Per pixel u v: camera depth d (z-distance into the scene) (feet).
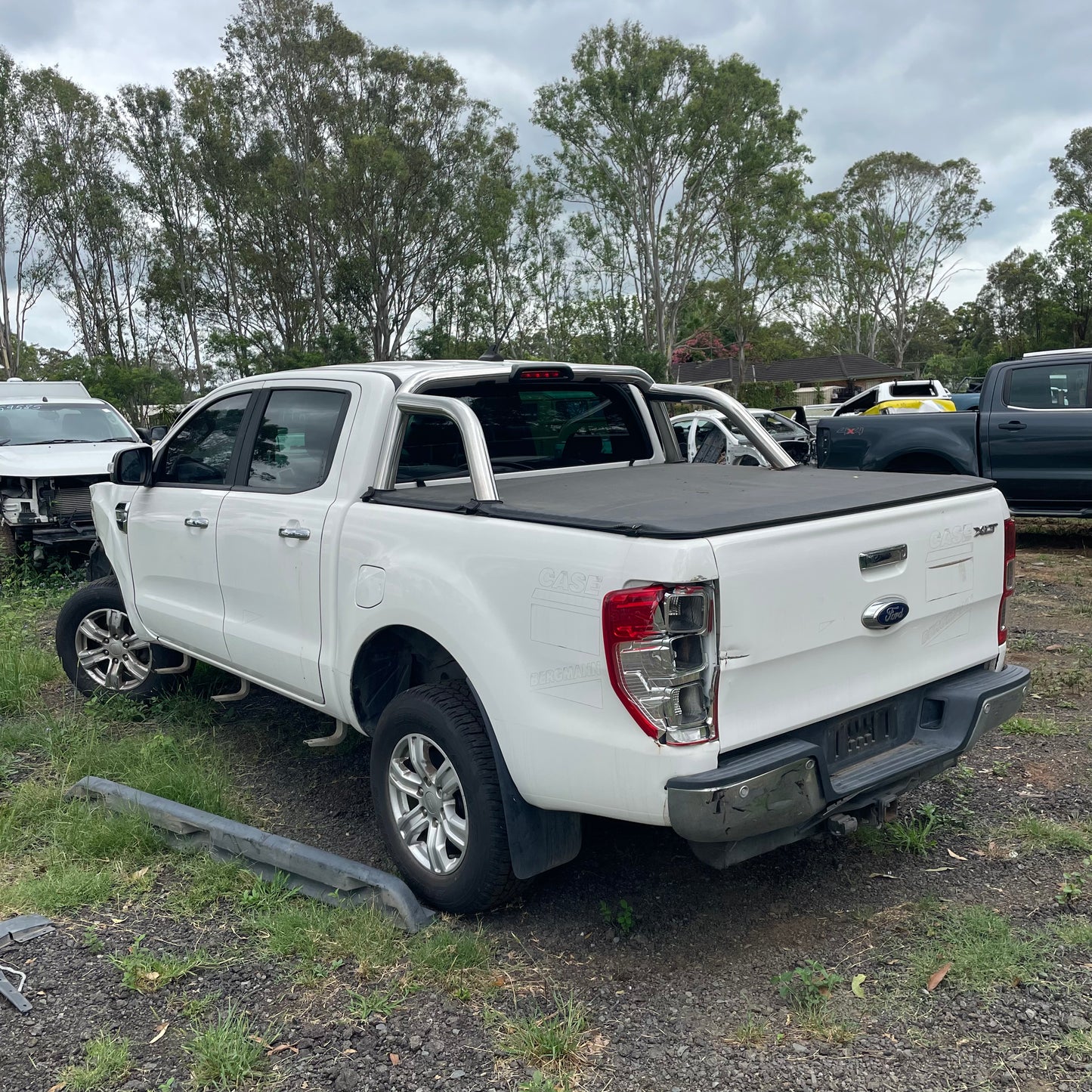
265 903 11.09
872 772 9.78
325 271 116.16
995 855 11.85
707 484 11.85
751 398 156.35
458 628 10.01
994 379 31.40
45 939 10.58
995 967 9.44
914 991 9.20
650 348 115.24
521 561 9.46
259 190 112.88
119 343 149.38
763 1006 9.09
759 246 112.88
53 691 19.27
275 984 9.68
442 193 108.58
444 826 10.77
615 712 8.68
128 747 15.40
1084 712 16.65
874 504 9.85
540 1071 8.28
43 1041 8.89
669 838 12.63
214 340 113.29
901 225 204.03
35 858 12.47
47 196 132.46
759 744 9.07
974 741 10.61
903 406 58.44
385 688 12.17
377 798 11.57
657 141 106.73
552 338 121.80
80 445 33.78
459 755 10.21
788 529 9.00
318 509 12.29
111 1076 8.39
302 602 12.53
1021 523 38.19
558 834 10.21
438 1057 8.53
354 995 9.37
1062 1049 8.31
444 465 12.79
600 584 8.67
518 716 9.46
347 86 112.57
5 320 136.36
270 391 14.02
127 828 12.59
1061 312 160.86
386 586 10.95
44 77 130.62
